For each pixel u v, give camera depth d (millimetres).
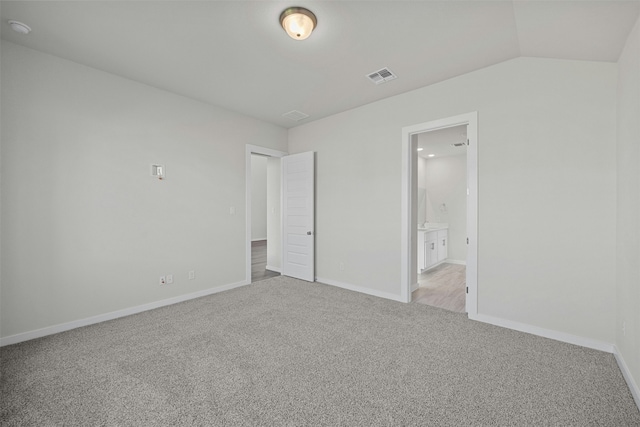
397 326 2758
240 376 1926
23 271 2475
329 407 1623
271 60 2697
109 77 2963
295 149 4871
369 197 3820
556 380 1870
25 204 2479
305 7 1952
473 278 2902
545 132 2506
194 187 3686
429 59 2668
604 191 2250
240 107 3963
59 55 2619
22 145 2461
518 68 2637
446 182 6637
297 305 3375
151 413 1572
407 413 1572
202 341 2445
